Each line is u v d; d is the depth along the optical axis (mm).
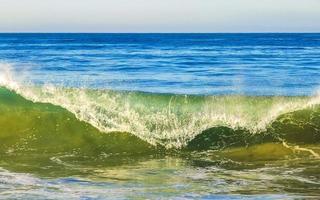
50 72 25062
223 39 90812
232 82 22078
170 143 11133
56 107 11945
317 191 7820
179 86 20656
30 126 11484
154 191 7785
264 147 10844
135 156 10430
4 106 11914
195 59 35469
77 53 41469
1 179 8375
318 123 11625
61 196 7430
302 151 10547
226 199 7363
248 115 11828
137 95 12273
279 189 7930
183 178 8602
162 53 42406
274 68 28750
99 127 11484
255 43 68375
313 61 33500
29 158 10023
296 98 12336
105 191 7746
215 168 9398
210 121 11688
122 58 35781
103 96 12266
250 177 8680
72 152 10594
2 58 34781
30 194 7504
